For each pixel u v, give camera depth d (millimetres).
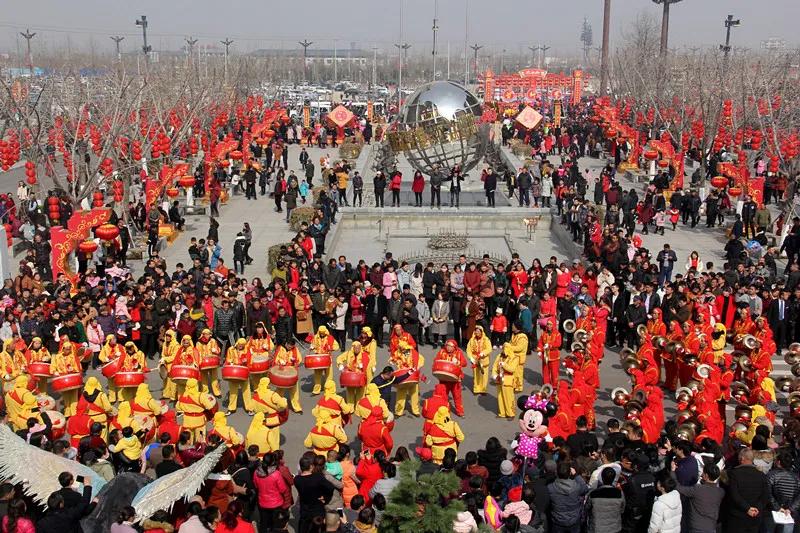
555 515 11492
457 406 18125
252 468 12508
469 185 44312
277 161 51531
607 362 21844
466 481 12070
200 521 10656
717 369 15773
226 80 69625
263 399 14289
